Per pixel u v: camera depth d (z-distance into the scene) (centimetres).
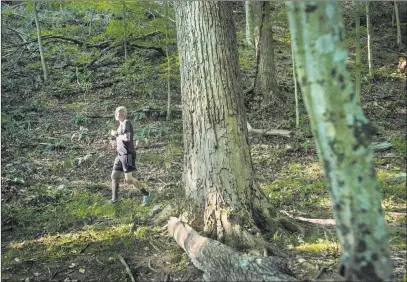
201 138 532
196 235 496
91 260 504
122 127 639
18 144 909
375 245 247
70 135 966
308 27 245
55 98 1175
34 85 1235
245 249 489
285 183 721
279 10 1206
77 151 892
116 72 1312
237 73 540
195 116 536
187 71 536
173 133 979
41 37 1350
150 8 1150
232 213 516
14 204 659
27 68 1334
